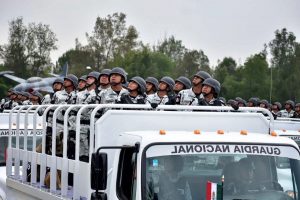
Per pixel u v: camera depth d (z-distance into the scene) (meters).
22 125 14.34
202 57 75.06
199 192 6.94
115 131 8.38
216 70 64.38
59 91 14.15
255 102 20.84
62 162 9.09
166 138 7.08
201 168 7.03
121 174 7.41
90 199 7.56
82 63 80.06
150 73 58.19
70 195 8.89
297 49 60.00
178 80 12.30
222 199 6.90
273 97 50.78
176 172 6.96
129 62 60.81
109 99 11.12
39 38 84.69
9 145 11.77
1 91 73.25
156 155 6.97
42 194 9.77
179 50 80.62
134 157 7.15
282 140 7.34
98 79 12.56
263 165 7.14
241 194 7.02
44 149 10.08
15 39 84.12
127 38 79.81
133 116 8.47
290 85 52.00
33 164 10.42
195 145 7.09
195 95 11.56
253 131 9.04
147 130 8.48
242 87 51.41
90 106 8.72
